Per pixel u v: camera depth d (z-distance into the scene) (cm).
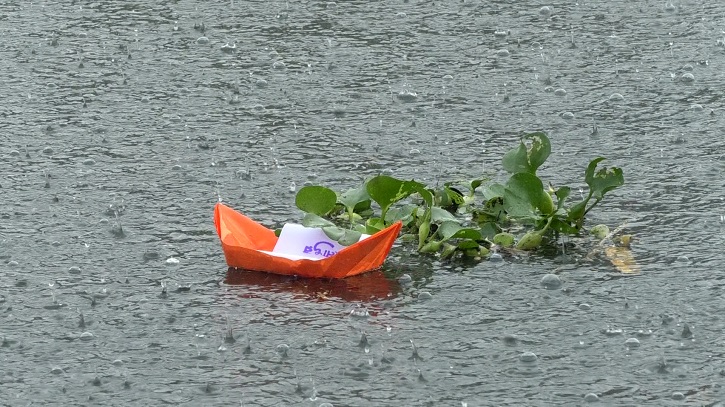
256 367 546
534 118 952
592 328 583
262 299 625
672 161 845
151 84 1048
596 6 1291
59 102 1000
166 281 648
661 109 969
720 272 649
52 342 575
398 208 731
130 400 516
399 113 969
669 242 695
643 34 1185
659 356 551
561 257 679
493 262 674
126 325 594
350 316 601
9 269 666
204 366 548
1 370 546
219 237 670
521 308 609
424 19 1245
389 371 541
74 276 657
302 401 513
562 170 831
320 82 1051
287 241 680
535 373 537
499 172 824
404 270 665
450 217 696
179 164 852
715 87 1024
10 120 953
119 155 871
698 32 1188
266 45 1157
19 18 1260
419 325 589
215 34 1193
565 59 1109
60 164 852
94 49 1149
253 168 842
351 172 831
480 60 1108
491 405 507
